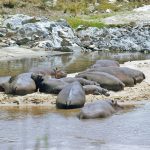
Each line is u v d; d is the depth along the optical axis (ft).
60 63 334.24
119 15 528.22
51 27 451.12
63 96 202.69
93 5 579.48
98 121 179.01
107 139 155.43
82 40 454.81
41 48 418.31
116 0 601.21
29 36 436.76
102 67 249.75
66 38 446.19
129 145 148.77
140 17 516.73
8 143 150.30
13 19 456.45
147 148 145.79
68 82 224.94
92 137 157.58
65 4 570.46
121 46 444.14
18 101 209.67
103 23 489.67
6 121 179.42
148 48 436.76
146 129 167.84
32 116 187.52
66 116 187.52
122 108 198.80
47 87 222.69
